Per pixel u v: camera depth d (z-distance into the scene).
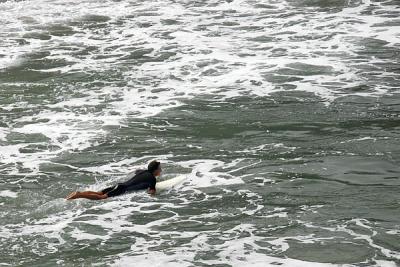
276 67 38.53
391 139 28.86
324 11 49.31
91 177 26.61
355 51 40.72
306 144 28.73
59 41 45.19
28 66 40.31
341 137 29.25
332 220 22.70
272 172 26.34
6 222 23.28
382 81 35.81
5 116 33.09
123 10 52.09
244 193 24.81
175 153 28.45
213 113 32.53
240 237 21.86
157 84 36.88
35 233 22.50
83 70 39.38
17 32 47.31
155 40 44.56
